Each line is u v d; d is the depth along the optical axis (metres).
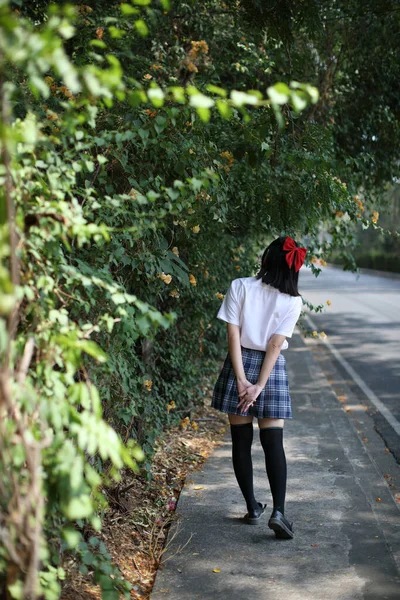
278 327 3.46
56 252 2.30
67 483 1.94
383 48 7.05
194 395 6.46
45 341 2.16
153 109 3.28
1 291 1.57
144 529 3.59
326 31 6.64
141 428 4.03
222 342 8.55
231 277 7.63
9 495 1.92
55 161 2.49
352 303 20.17
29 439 1.89
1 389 1.73
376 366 9.74
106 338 3.10
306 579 3.00
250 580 2.99
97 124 3.31
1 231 1.72
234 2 5.33
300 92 1.96
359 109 7.95
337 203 4.81
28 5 4.41
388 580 3.00
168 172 3.83
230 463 4.74
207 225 4.77
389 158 8.08
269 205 4.81
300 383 7.77
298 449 5.06
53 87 3.23
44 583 2.21
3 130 1.65
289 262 3.44
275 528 3.36
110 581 2.34
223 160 4.34
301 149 4.68
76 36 3.89
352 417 6.86
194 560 3.19
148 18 4.79
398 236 5.42
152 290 3.96
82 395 2.12
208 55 5.65
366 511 3.82
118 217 3.20
